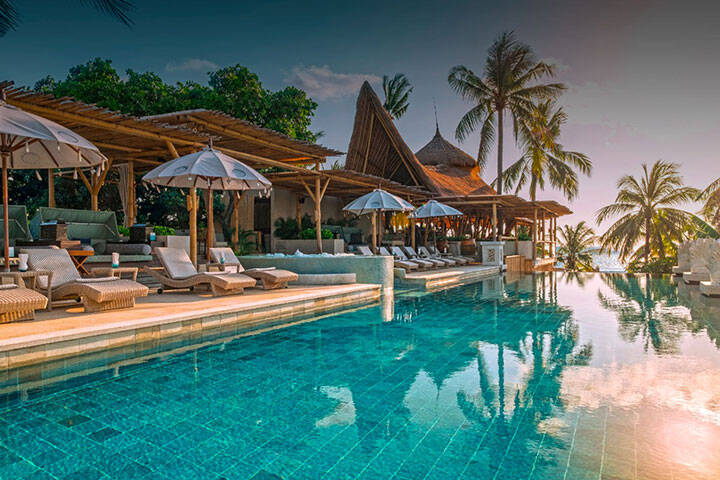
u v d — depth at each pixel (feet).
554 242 104.58
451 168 94.48
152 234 37.45
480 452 8.83
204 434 9.54
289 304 25.30
